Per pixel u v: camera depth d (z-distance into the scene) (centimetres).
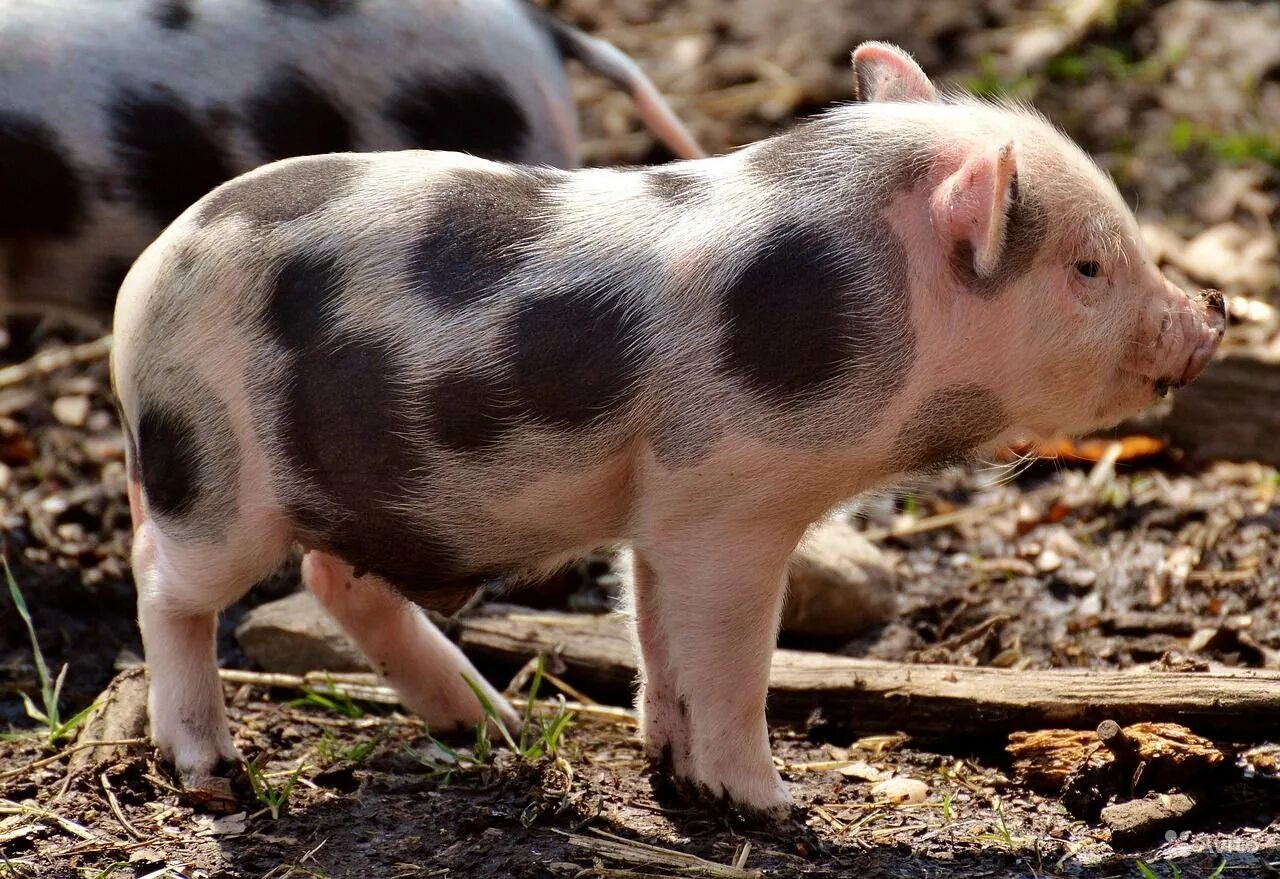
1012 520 1772
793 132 1180
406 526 1172
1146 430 1856
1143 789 1226
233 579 1227
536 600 1631
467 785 1290
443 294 1133
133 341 1203
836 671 1373
